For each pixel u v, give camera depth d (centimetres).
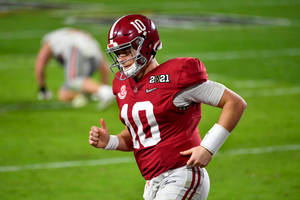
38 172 2252
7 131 2827
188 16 6719
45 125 2939
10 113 3172
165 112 1205
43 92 3469
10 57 4734
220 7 7375
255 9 7200
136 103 1237
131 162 2386
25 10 7156
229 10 7144
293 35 5594
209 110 3155
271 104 3300
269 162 2342
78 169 2288
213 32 5775
